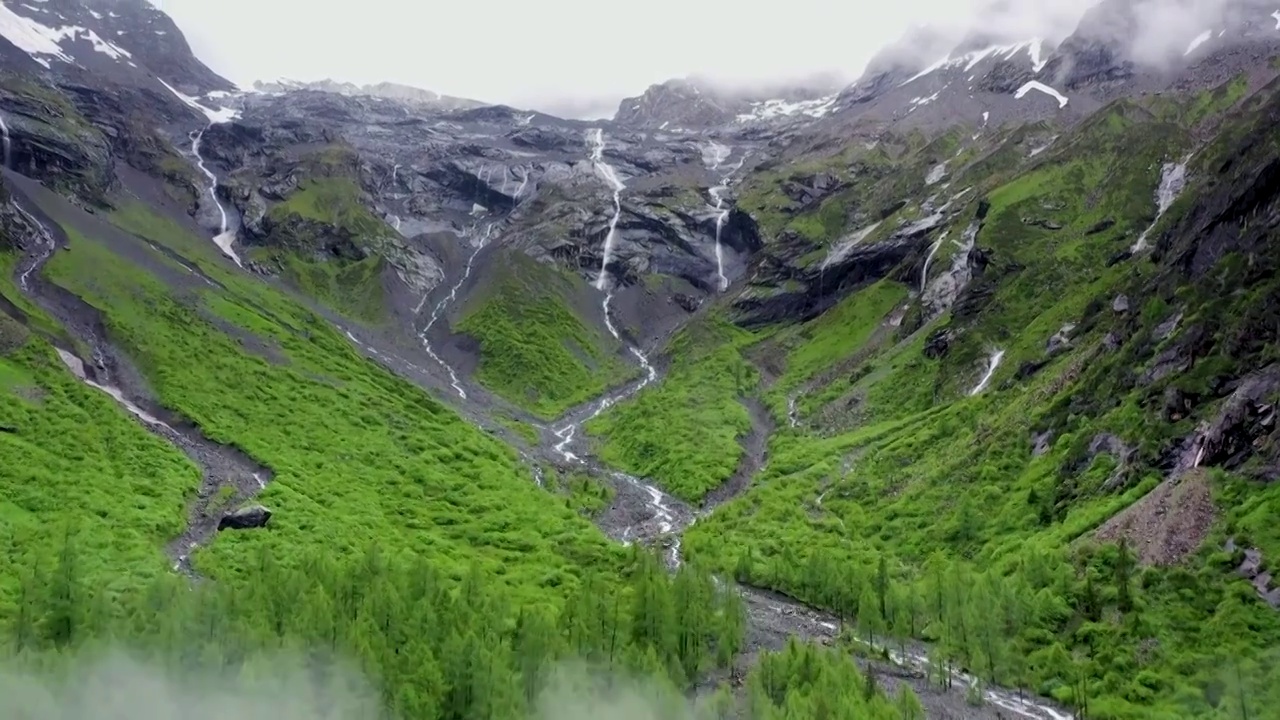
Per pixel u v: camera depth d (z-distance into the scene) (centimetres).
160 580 8462
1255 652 7388
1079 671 8081
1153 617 8238
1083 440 11562
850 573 10675
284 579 8688
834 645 9500
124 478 12762
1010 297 19688
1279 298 10450
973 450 13600
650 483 18412
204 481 13675
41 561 8325
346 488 14750
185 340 18612
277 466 14612
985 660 8419
